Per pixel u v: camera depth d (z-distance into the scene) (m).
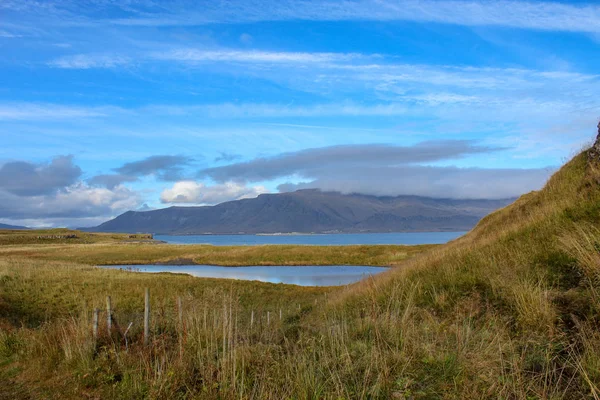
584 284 6.36
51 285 23.80
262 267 56.47
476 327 6.32
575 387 4.04
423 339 5.84
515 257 9.07
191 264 61.53
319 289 28.78
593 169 11.74
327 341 6.49
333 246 69.25
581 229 8.04
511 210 19.20
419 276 11.27
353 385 4.86
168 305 17.19
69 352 7.18
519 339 5.41
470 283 8.73
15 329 10.78
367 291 11.78
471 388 4.29
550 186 15.70
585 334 4.82
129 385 5.86
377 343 5.88
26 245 97.31
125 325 8.60
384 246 65.56
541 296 6.24
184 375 5.90
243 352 6.28
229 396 5.21
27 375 6.86
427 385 4.58
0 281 22.86
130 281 27.80
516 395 4.01
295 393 4.97
